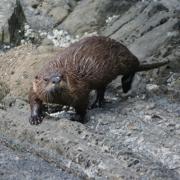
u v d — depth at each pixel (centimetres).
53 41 1783
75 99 1202
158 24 1747
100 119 1272
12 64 1440
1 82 1416
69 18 1889
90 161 1048
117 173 1009
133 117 1283
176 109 1338
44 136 1132
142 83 1474
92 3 1922
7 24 1767
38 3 1967
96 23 1858
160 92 1439
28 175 1012
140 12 1850
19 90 1373
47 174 1029
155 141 1179
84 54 1241
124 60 1319
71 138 1114
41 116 1202
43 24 1873
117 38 1731
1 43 1762
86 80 1220
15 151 1127
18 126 1184
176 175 1035
